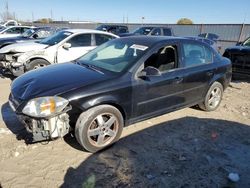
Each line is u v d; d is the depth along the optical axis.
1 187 2.92
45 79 3.72
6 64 7.55
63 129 3.38
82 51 8.02
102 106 3.56
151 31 16.69
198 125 4.77
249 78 9.31
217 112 5.54
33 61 7.23
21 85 3.71
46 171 3.23
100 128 3.62
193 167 3.45
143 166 3.42
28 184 2.99
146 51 4.11
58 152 3.64
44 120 3.22
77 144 3.86
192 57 4.84
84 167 3.34
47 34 12.79
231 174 3.31
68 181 3.07
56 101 3.24
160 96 4.26
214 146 4.03
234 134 4.50
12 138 3.94
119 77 3.77
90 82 3.58
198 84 4.91
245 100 6.65
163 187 3.04
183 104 4.79
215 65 5.25
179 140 4.15
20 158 3.46
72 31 8.12
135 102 3.93
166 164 3.48
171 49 4.48
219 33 21.78
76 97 3.35
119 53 4.38
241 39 20.36
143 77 3.94
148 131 4.40
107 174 3.22
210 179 3.23
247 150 3.98
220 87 5.53
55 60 7.57
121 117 3.79
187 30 23.97
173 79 4.36
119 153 3.70
